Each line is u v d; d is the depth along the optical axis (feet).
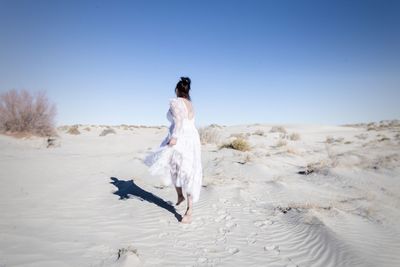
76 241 13.46
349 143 89.81
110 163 40.47
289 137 105.91
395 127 184.03
